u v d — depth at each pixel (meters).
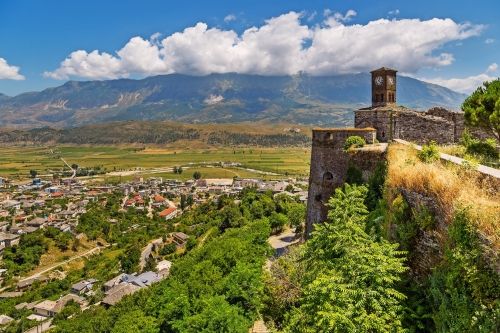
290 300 22.88
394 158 21.27
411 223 13.51
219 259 45.91
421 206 13.05
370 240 14.27
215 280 40.56
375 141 34.19
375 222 18.61
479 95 25.20
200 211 168.75
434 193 12.32
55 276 113.88
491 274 8.82
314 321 12.82
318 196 36.22
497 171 12.35
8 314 89.19
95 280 107.31
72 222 155.88
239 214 104.31
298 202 118.62
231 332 26.41
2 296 99.19
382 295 11.62
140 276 96.62
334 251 15.48
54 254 128.00
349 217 17.25
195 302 35.62
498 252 8.52
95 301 90.56
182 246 124.88
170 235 138.12
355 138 32.56
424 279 12.38
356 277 12.23
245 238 53.66
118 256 126.06
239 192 177.00
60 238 134.12
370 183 27.61
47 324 82.62
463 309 9.32
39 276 112.50
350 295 11.69
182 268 55.97
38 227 145.50
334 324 10.91
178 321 33.75
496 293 8.59
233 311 28.34
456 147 25.94
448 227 10.59
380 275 11.85
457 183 11.66
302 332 14.12
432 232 12.27
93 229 150.75
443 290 10.76
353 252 13.17
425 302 11.73
